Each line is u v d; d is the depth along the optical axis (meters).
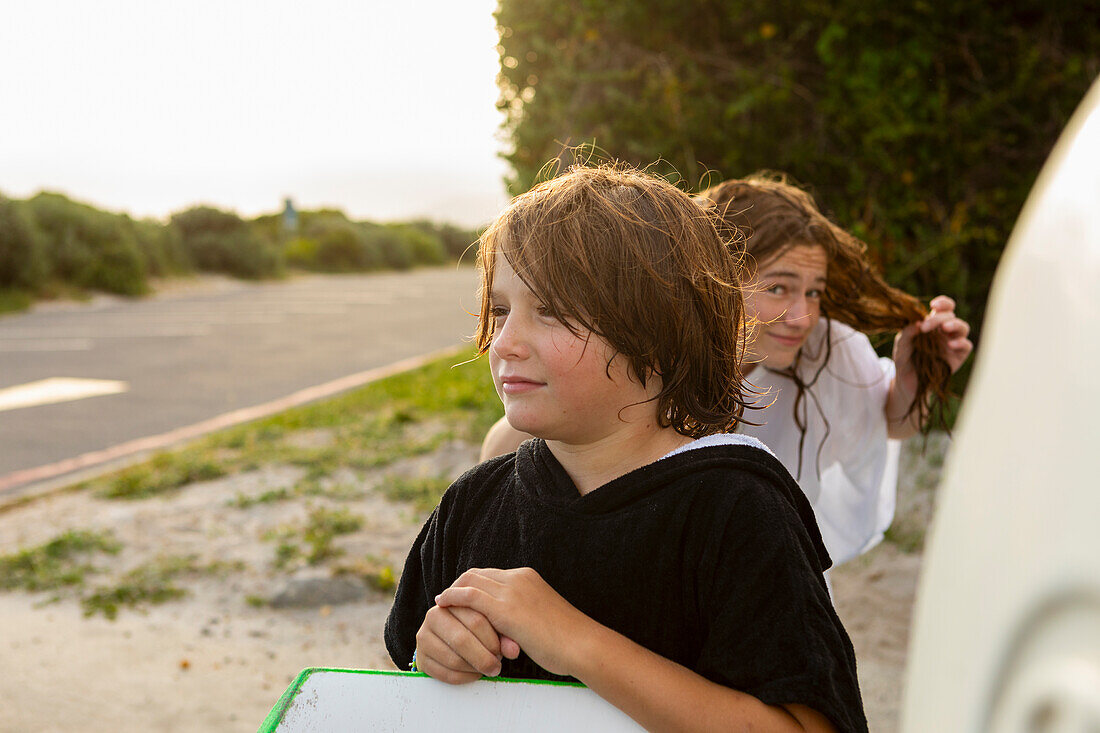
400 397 9.20
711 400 1.00
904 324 2.04
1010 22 5.05
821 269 1.76
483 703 0.86
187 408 9.40
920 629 0.56
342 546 5.02
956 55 5.03
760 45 5.21
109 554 5.06
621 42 5.30
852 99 4.96
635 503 0.95
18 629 4.14
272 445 7.43
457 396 8.81
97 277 21.22
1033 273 0.51
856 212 5.03
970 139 4.98
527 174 5.36
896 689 3.25
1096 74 4.98
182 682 3.66
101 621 4.24
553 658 0.87
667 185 1.04
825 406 1.97
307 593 4.45
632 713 0.84
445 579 1.09
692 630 0.93
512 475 1.08
